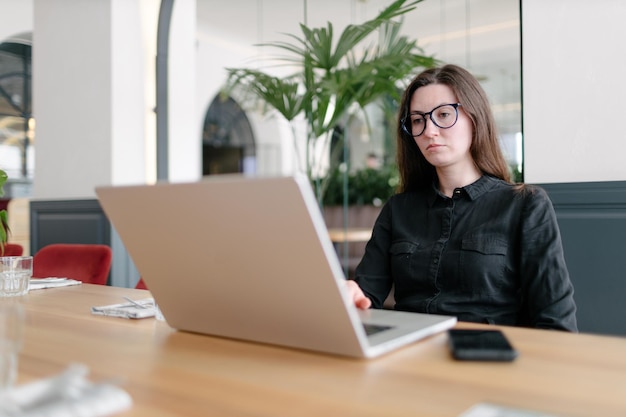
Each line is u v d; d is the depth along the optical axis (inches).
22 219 207.9
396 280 56.5
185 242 31.6
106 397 21.9
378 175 216.5
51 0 157.8
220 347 33.1
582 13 77.4
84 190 151.2
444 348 31.9
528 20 81.5
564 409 21.7
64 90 155.5
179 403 23.0
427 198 57.6
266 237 27.8
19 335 22.7
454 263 52.0
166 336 36.5
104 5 144.9
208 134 367.2
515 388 24.4
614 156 75.7
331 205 210.8
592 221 76.4
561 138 79.5
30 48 231.9
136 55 150.8
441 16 223.8
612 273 75.0
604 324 75.5
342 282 27.2
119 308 45.9
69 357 31.0
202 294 33.7
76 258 84.2
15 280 58.0
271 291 29.9
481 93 54.2
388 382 25.6
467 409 21.9
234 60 280.2
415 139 55.7
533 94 81.5
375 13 217.0
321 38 112.0
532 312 48.9
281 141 349.1
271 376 26.9
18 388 22.4
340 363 29.0
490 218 52.5
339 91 111.3
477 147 54.5
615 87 75.4
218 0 216.5
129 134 148.8
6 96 232.1
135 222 33.1
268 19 237.5
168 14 155.5
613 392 23.7
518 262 51.0
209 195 28.5
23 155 239.1
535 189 52.4
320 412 21.8
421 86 55.1
